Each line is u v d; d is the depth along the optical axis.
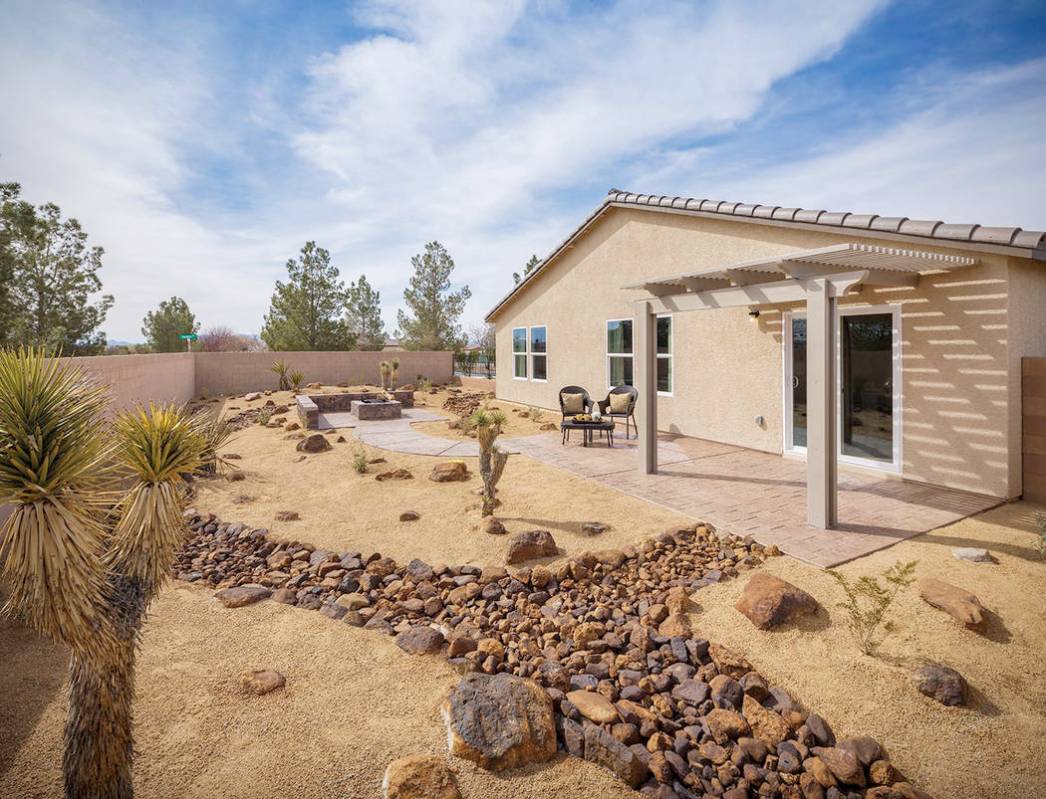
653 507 6.95
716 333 10.81
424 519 6.68
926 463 7.52
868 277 6.71
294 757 2.85
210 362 22.81
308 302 27.66
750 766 2.78
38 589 2.09
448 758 2.87
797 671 3.60
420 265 32.12
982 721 3.15
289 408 16.72
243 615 4.47
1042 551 5.11
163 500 2.53
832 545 5.49
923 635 3.89
